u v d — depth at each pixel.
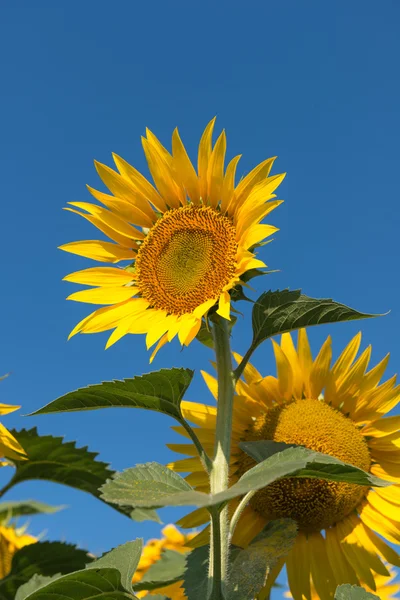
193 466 1.11
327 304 0.95
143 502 0.75
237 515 0.90
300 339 1.16
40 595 0.87
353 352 1.15
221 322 0.97
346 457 1.11
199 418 1.13
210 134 1.05
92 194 1.09
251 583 0.91
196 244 1.05
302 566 1.09
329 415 1.13
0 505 1.27
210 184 1.06
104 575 0.86
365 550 1.08
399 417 1.13
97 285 1.07
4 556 1.22
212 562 0.88
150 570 1.20
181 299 1.03
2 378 1.02
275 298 0.97
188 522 1.08
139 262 1.08
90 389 0.90
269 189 1.00
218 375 0.95
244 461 1.13
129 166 1.09
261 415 1.16
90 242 1.10
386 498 1.10
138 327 1.01
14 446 1.08
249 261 0.96
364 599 0.94
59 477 1.19
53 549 1.16
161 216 1.09
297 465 0.80
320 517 1.09
